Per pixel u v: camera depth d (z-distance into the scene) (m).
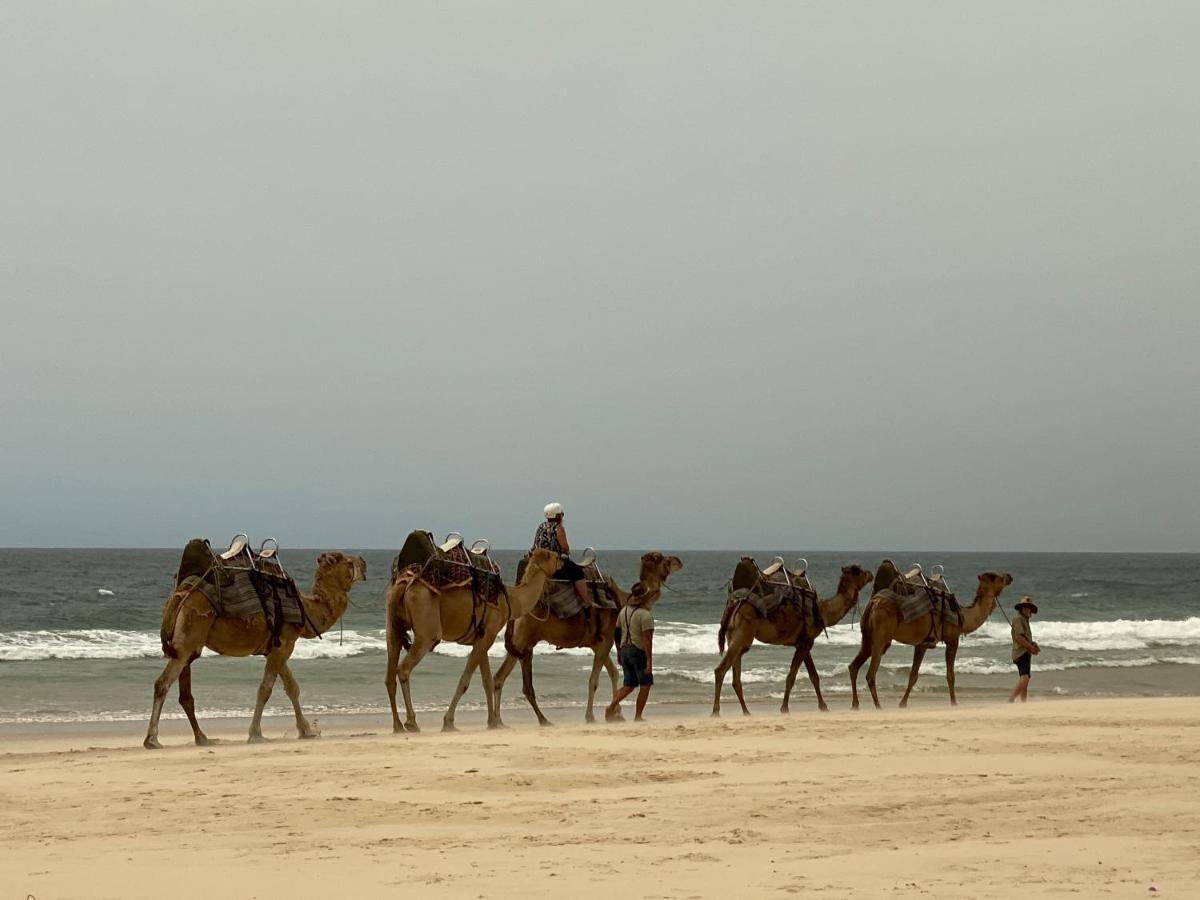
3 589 81.12
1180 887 7.86
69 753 15.81
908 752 14.92
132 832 10.25
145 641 43.56
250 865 8.84
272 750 15.67
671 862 8.78
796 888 7.89
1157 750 15.03
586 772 13.27
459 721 23.39
